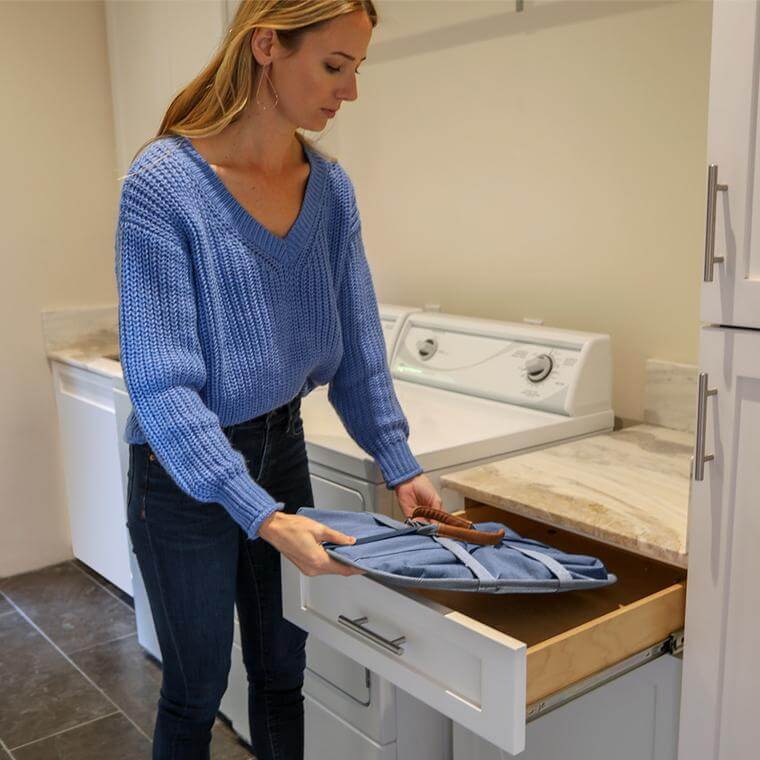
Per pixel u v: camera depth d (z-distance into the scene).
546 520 1.50
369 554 1.22
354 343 1.57
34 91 3.02
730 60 1.13
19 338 3.10
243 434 1.43
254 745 1.71
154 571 1.46
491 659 1.11
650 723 1.45
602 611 1.41
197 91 1.37
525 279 2.33
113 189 3.24
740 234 1.16
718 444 1.23
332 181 1.49
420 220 2.62
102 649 2.67
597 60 2.06
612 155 2.06
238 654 2.13
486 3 2.29
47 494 3.24
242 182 1.35
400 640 1.25
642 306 2.06
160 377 1.23
